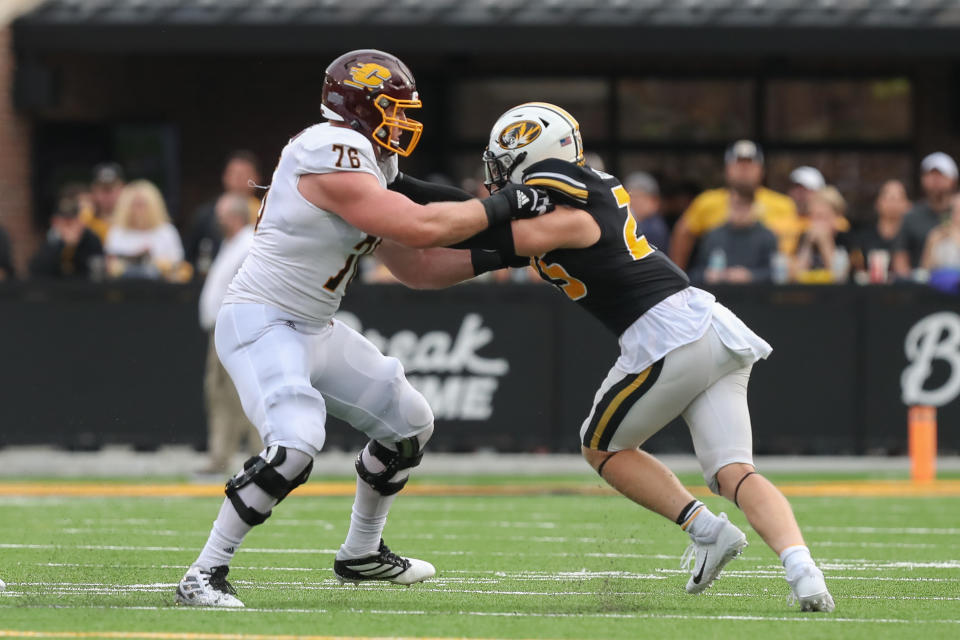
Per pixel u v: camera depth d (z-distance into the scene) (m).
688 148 65.56
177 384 46.91
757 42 56.38
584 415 46.12
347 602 21.61
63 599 21.53
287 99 65.94
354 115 21.22
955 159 65.12
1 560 26.83
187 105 65.75
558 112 21.53
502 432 46.28
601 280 21.28
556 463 46.47
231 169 46.69
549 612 20.67
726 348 21.09
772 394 45.72
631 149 65.69
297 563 26.75
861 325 45.69
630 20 56.38
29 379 47.25
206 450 47.00
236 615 19.95
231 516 20.92
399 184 22.44
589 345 46.06
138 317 47.00
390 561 23.22
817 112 65.38
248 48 57.31
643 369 21.17
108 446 47.72
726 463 21.25
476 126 66.25
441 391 46.38
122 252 48.94
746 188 45.72
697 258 50.38
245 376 21.28
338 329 22.20
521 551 28.92
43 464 46.75
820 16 56.34
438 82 66.06
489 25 56.62
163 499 38.28
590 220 21.08
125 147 65.31
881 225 49.25
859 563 27.17
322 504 37.09
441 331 46.31
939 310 45.62
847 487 40.84
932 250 46.81
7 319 47.22
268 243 21.45
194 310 46.84
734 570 26.27
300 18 57.06
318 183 20.86
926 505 37.06
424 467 45.84
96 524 32.91
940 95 64.88
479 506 36.84
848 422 45.78
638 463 21.78
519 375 46.25
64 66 62.53
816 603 20.58
